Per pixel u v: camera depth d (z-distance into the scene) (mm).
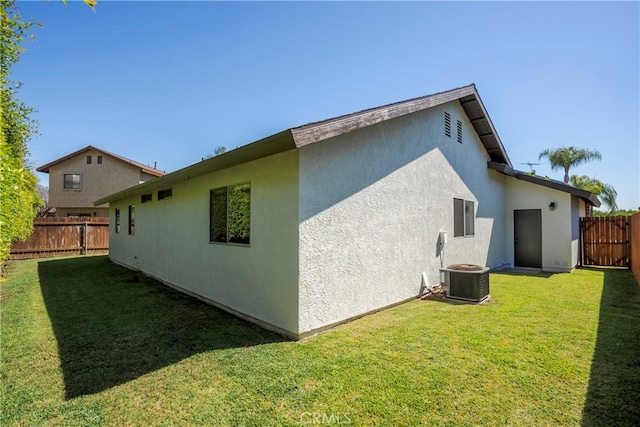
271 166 5023
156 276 9312
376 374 3455
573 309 5973
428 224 7516
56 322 5461
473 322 5238
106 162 24141
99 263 13141
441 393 3082
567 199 10750
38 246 15383
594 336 4535
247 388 3215
